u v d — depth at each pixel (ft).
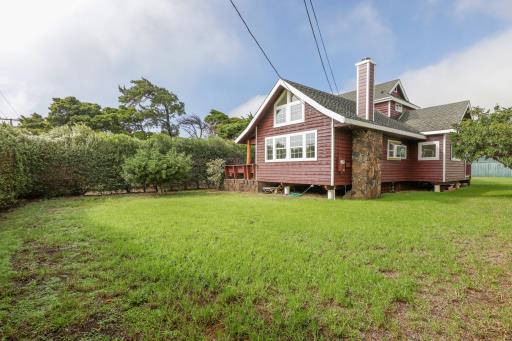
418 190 44.01
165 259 10.05
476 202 26.22
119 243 12.15
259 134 43.80
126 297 7.29
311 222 16.94
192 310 6.47
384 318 6.36
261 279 8.27
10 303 6.96
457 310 6.79
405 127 43.34
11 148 24.90
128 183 38.86
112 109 99.86
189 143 48.93
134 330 5.84
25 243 12.46
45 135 36.47
